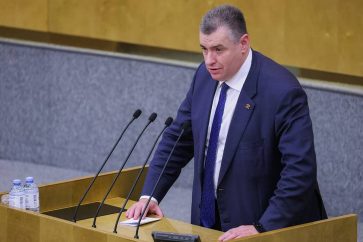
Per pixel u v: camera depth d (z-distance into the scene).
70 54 18.58
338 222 9.35
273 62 10.07
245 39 9.77
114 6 17.97
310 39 15.77
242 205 10.01
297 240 9.01
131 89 17.94
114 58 18.05
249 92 9.90
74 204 11.10
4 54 19.36
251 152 9.88
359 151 15.42
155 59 17.72
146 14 17.61
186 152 10.87
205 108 10.28
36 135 19.28
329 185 15.85
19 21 19.08
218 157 10.14
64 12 18.56
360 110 15.31
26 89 19.25
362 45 15.24
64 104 18.84
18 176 18.39
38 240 9.70
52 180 18.14
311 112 15.84
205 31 9.66
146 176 11.00
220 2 16.67
